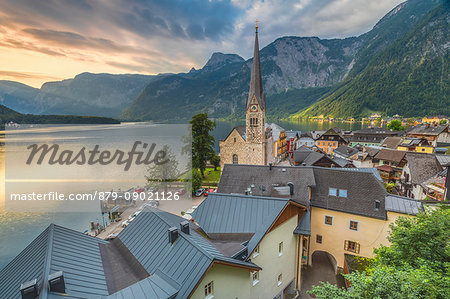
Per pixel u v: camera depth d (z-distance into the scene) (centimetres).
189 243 1247
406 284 912
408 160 4072
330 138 10162
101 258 1351
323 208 2566
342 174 2725
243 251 1477
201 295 1138
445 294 877
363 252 2408
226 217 1930
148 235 1488
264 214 1886
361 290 994
